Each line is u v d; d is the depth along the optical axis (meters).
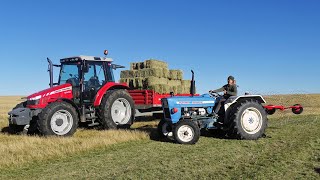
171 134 9.39
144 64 14.03
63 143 8.55
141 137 9.53
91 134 10.52
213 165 6.23
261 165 6.15
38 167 6.47
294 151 7.21
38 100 10.46
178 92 14.52
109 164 6.48
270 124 12.20
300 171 5.71
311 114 16.39
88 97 11.49
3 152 7.55
